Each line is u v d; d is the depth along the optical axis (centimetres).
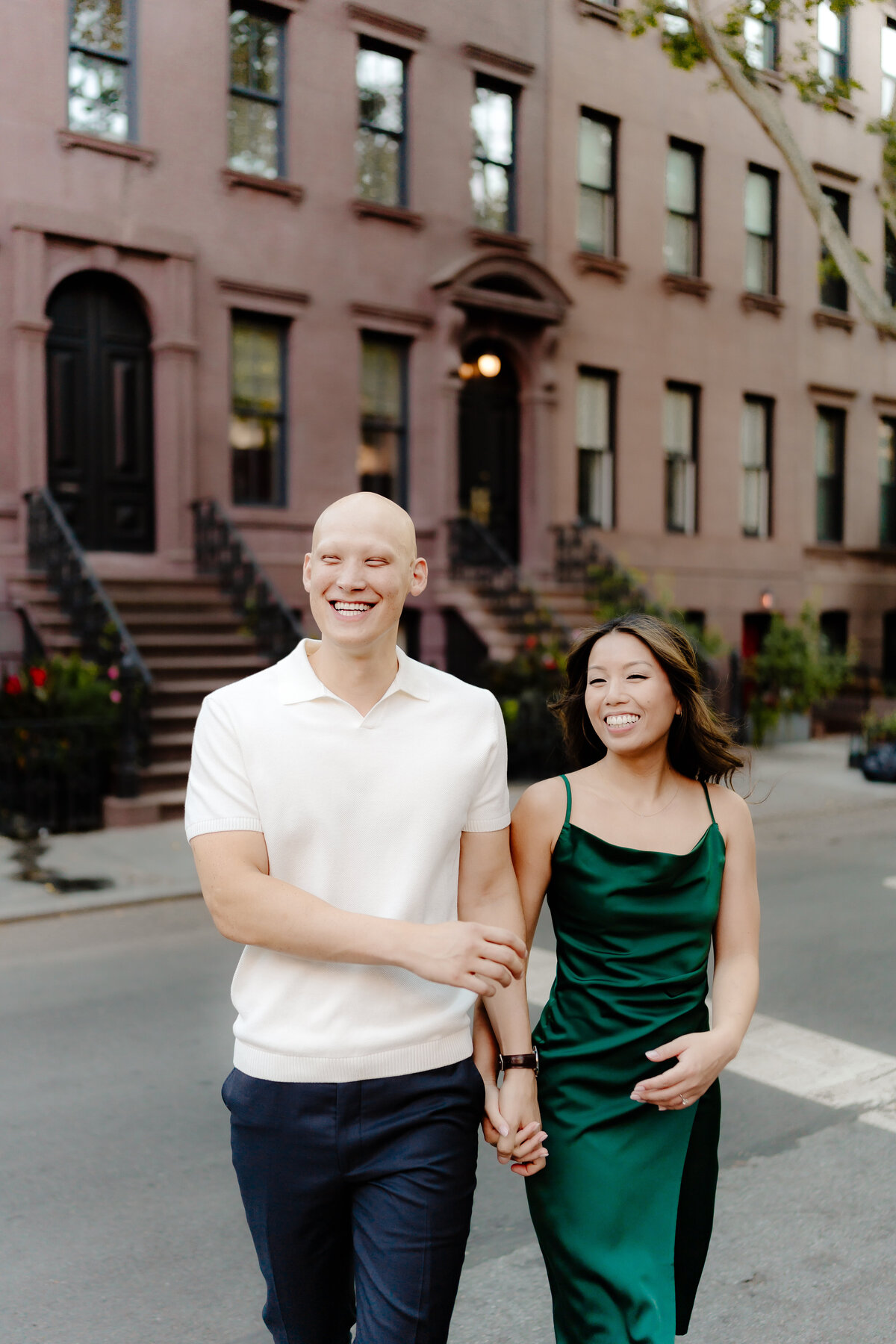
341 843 195
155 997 575
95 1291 320
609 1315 202
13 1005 560
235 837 194
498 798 209
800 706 1712
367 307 1438
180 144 1286
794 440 1978
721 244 1839
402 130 1486
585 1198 209
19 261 1180
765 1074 485
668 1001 221
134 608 1210
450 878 204
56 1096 451
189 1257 338
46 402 1228
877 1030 541
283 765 193
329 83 1399
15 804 985
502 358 1619
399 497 1515
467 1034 205
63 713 994
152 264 1277
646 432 1750
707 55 1116
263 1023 196
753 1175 392
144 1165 395
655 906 221
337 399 1427
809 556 2016
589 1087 217
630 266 1717
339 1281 208
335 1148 192
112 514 1288
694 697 231
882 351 2133
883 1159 405
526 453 1620
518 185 1593
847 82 1124
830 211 1076
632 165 1714
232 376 1362
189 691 1141
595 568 1582
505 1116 206
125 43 1260
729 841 233
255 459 1391
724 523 1869
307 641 207
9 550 1184
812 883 861
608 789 231
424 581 205
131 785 998
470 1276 330
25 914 718
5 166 1173
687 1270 225
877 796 1248
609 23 1669
